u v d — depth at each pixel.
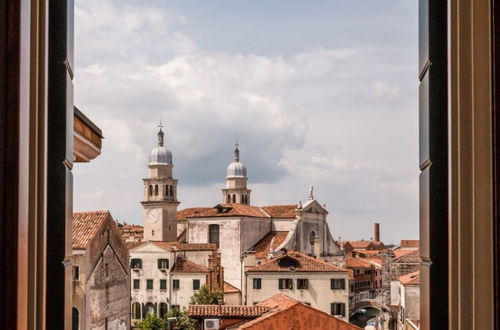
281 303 41.75
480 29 3.12
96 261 31.11
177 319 44.31
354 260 93.19
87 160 7.13
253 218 87.00
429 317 3.39
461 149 3.17
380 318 56.00
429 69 3.45
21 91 2.89
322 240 89.31
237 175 112.06
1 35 2.87
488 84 3.10
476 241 3.07
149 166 100.19
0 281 2.81
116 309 34.72
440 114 3.43
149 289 72.44
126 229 106.44
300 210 86.44
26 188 2.97
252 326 30.67
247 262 76.62
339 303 61.47
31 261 3.15
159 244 73.12
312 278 61.78
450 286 3.25
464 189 3.16
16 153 2.85
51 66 3.63
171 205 99.31
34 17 3.21
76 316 28.59
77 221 31.86
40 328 3.28
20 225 2.87
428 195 3.43
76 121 6.01
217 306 40.38
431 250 3.40
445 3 3.44
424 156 3.55
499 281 2.93
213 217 87.12
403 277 40.31
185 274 71.94
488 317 3.03
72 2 3.89
